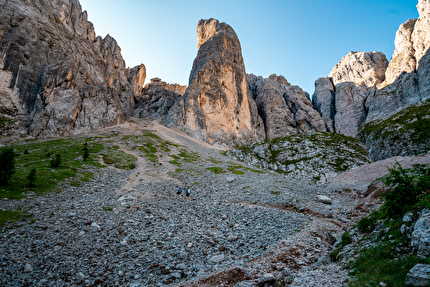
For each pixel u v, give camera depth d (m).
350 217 31.11
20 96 109.88
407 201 16.66
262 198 38.66
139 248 21.50
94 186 43.28
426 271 10.19
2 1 113.88
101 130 127.56
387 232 15.88
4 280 15.20
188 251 20.98
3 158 33.69
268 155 106.50
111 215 29.55
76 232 23.44
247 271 16.44
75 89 128.12
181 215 31.56
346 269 14.45
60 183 40.31
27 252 18.64
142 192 42.03
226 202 38.59
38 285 15.37
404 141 93.44
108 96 152.50
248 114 197.38
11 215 24.73
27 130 104.81
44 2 146.00
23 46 115.00
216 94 181.88
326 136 115.00
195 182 56.06
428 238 12.01
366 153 100.75
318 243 20.97
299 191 44.06
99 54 191.25
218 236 24.34
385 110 161.38
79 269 17.67
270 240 22.23
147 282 16.50
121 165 67.94
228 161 94.69
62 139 99.50
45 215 26.36
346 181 52.00
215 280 15.77
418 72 151.75
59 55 131.25
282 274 15.62
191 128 165.25
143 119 197.00
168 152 101.69
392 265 12.34
